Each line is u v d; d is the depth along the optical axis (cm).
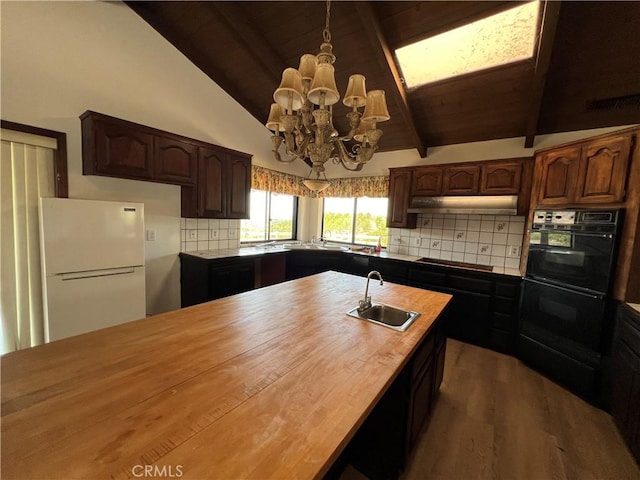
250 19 268
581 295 217
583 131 287
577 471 152
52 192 230
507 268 327
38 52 217
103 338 121
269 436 71
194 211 309
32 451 63
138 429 71
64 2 228
